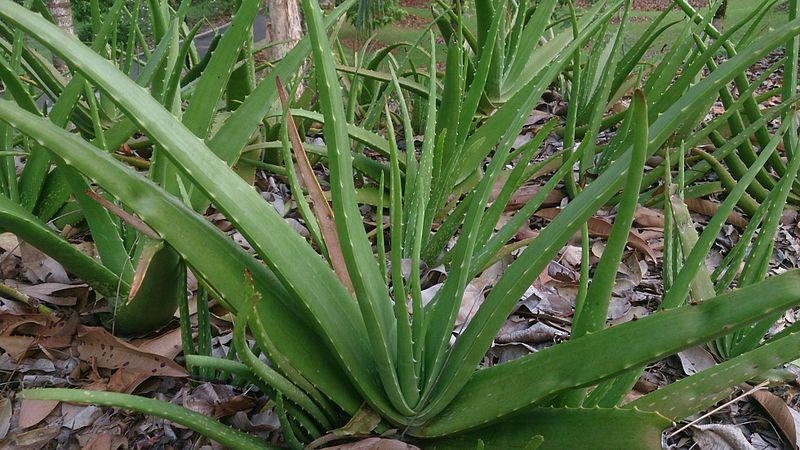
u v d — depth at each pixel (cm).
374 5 570
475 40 208
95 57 70
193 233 81
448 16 199
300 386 86
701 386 83
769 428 114
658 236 168
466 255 83
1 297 132
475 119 198
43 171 137
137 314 117
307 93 196
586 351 76
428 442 91
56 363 123
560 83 250
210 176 76
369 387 84
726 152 165
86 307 133
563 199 181
